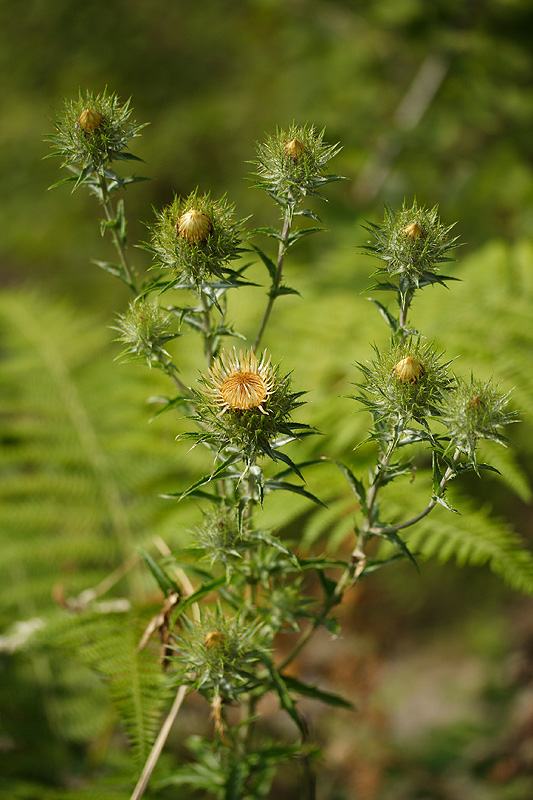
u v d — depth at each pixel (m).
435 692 1.14
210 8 2.14
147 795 0.69
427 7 1.75
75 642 0.67
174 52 2.12
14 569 0.81
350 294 1.09
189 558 0.67
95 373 0.99
